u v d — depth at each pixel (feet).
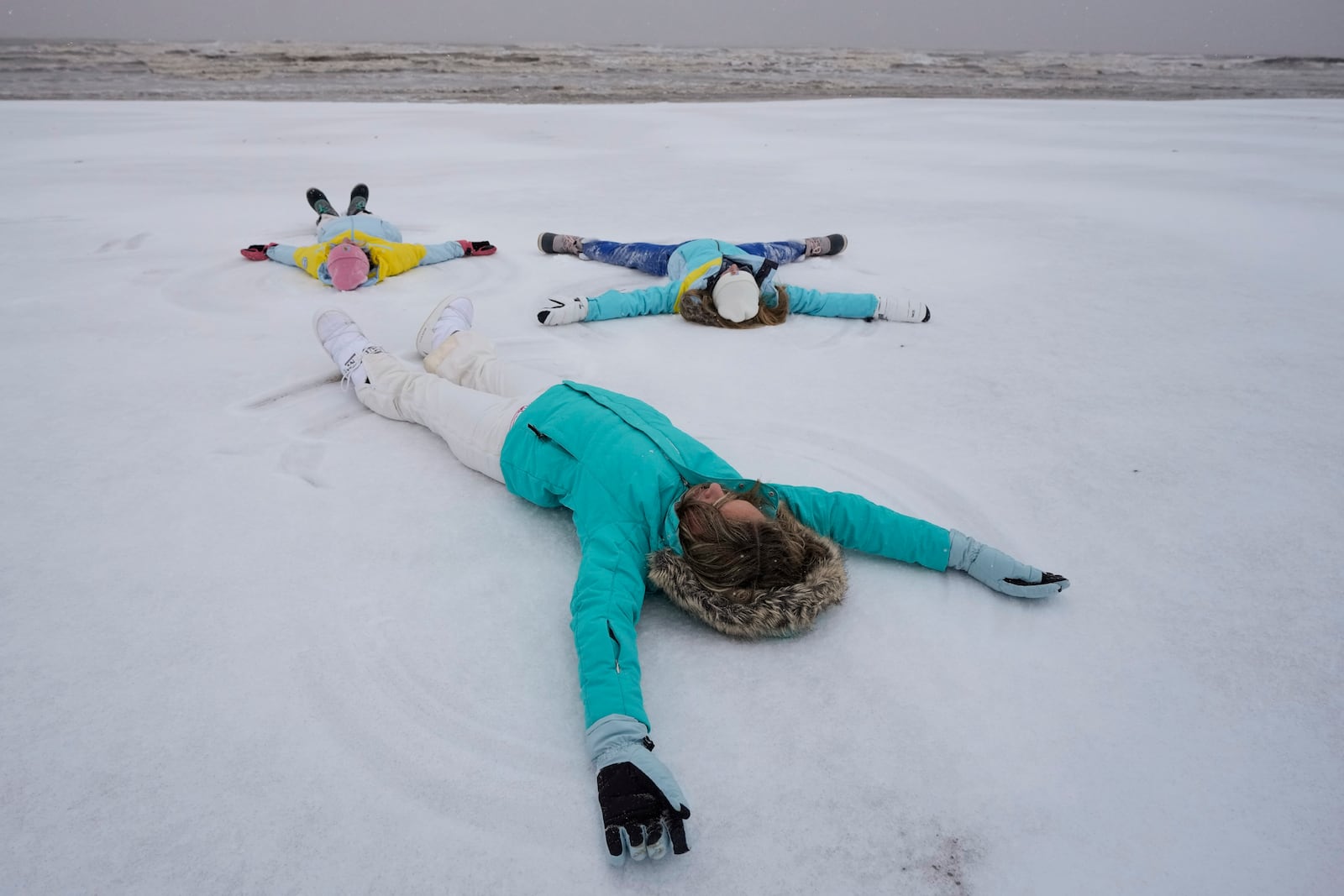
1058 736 6.58
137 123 40.29
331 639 7.38
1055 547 8.91
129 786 5.94
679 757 6.35
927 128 43.65
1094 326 15.40
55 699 6.63
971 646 7.52
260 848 5.55
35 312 14.97
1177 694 7.00
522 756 6.32
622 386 12.47
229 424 11.10
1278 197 26.66
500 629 7.59
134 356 13.20
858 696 6.95
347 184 26.68
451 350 11.57
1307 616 7.93
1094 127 44.27
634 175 29.12
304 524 9.00
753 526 7.47
